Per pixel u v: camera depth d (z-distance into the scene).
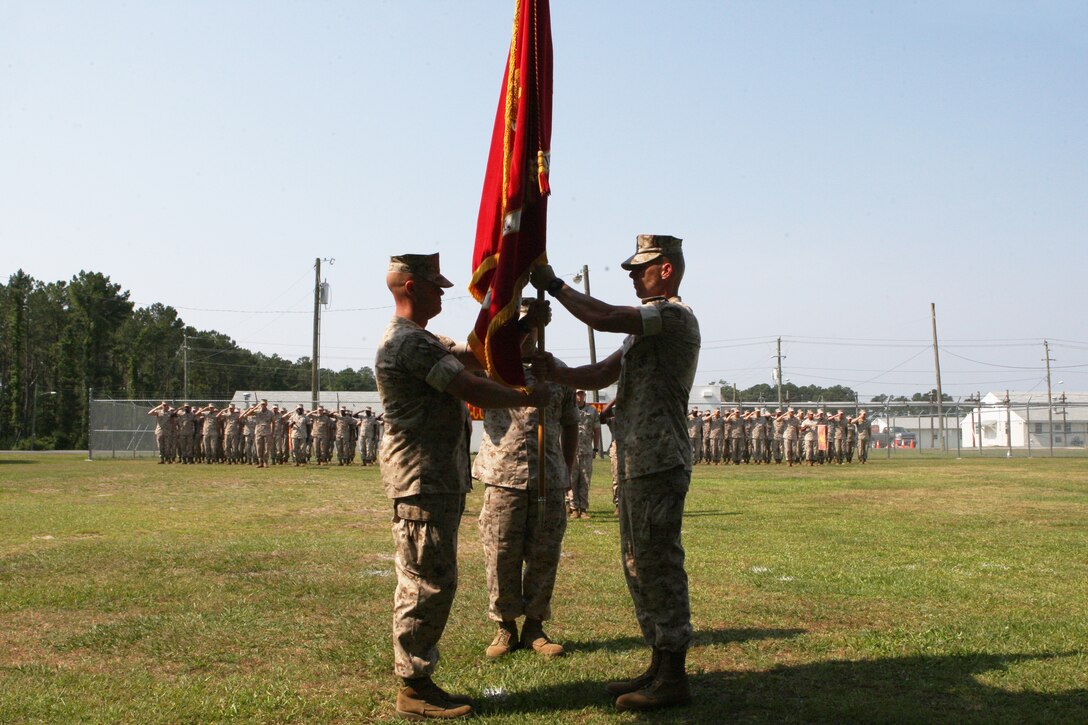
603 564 10.25
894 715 4.85
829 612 7.55
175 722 4.90
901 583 8.84
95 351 90.38
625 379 5.47
